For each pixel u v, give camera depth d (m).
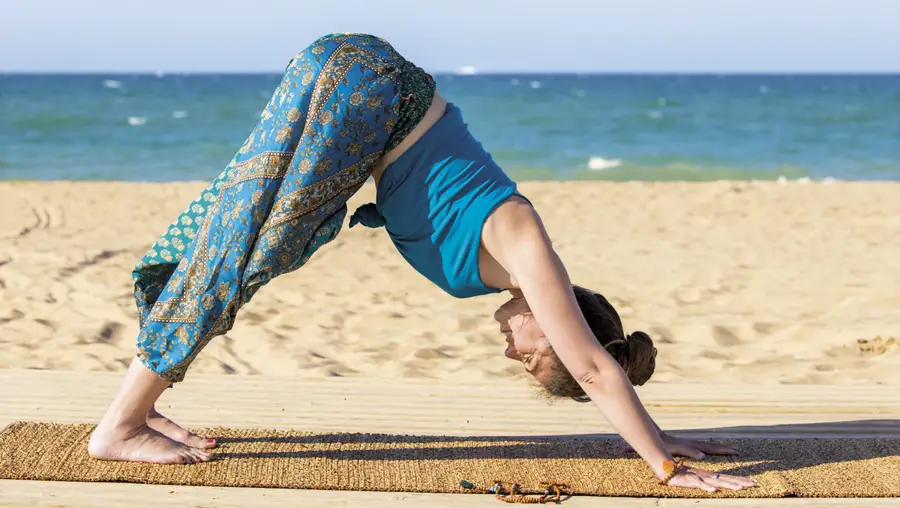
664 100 50.09
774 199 12.35
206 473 2.82
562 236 9.55
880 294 6.74
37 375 4.00
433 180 2.81
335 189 2.79
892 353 5.22
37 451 2.96
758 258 8.32
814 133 28.41
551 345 2.79
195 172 18.95
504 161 21.27
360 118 2.75
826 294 6.84
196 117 33.34
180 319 2.81
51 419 3.41
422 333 5.64
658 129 30.64
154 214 10.86
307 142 2.74
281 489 2.75
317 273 7.55
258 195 2.76
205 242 2.82
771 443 3.22
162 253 2.97
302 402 3.71
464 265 2.85
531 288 2.73
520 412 3.65
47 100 44.34
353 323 5.94
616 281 7.32
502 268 2.87
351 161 2.78
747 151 23.38
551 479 2.85
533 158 21.86
